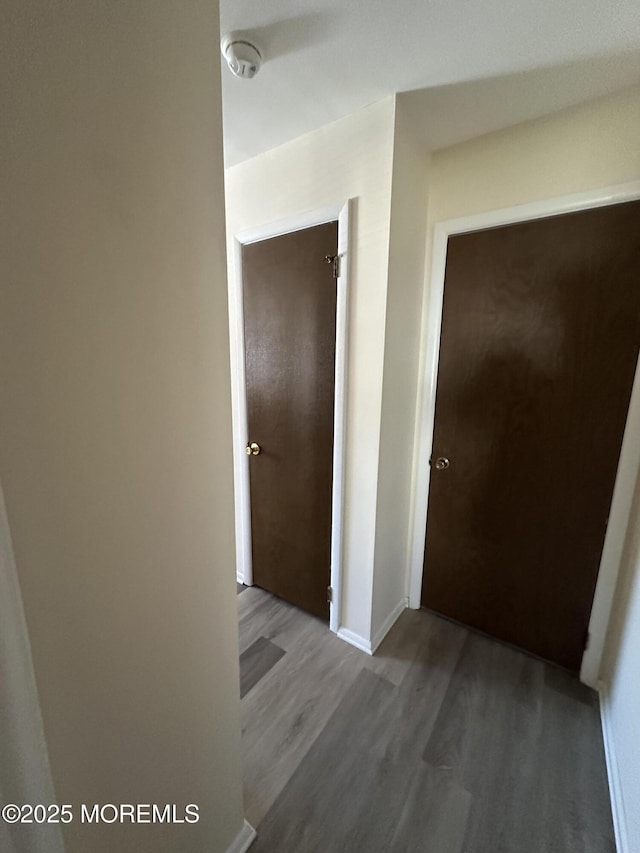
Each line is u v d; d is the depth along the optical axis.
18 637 0.48
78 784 0.60
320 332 1.64
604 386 1.40
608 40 1.05
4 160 0.42
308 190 1.55
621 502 1.41
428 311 1.74
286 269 1.70
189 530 0.74
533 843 1.03
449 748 1.28
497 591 1.76
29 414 0.47
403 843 1.03
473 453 1.73
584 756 1.26
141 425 0.62
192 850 0.85
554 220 1.41
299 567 1.97
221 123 0.70
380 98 1.31
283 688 1.52
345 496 1.70
